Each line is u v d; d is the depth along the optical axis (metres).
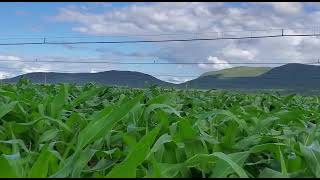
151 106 3.03
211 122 3.24
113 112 2.26
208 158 1.92
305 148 1.98
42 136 2.74
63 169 1.81
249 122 3.69
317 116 4.66
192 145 2.27
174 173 1.89
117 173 1.60
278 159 2.17
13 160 1.78
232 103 7.23
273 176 1.80
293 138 2.78
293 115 3.67
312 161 1.93
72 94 7.57
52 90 7.79
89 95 4.52
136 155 1.63
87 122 3.10
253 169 2.30
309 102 9.19
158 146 2.05
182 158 2.27
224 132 3.23
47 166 1.78
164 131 2.83
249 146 2.48
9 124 2.85
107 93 8.06
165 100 3.67
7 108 3.00
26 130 2.94
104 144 2.66
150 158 1.95
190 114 3.95
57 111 3.50
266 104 7.71
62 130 2.93
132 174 1.61
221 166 1.82
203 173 1.93
